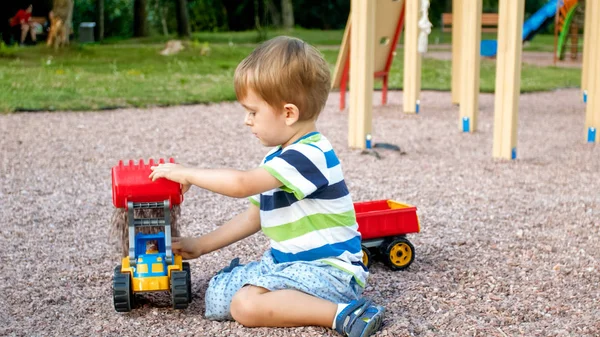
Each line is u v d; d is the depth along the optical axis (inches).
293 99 108.0
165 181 112.7
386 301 121.7
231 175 106.9
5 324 113.7
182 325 112.2
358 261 115.1
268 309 107.9
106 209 188.7
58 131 297.6
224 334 108.2
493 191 208.5
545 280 133.1
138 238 120.3
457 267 140.6
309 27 1224.8
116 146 272.2
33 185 213.9
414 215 141.8
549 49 900.6
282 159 107.5
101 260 147.2
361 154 262.5
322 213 110.3
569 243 157.2
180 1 906.1
